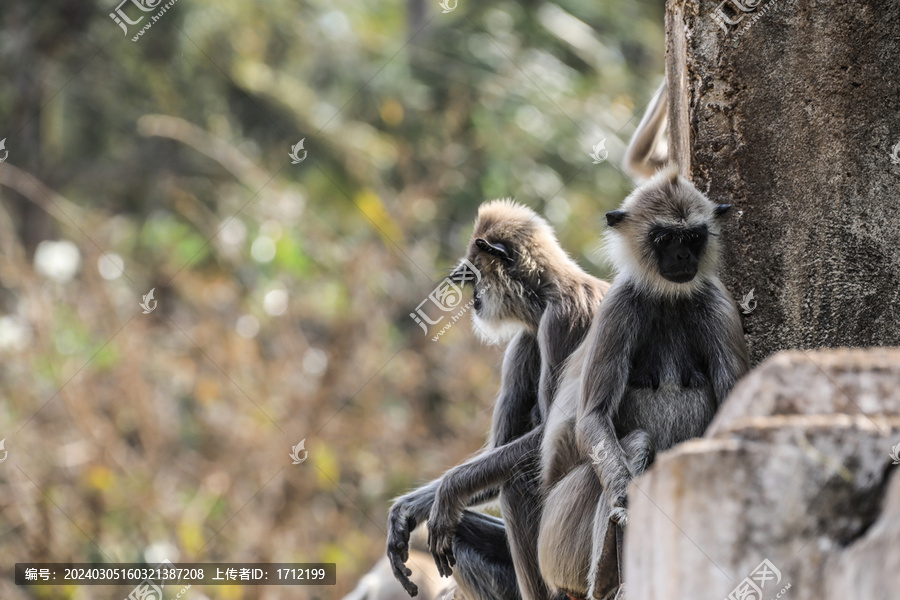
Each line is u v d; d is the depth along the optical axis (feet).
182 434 48.80
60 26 79.51
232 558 45.21
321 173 72.84
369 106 78.79
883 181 23.80
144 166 81.82
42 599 43.45
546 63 73.87
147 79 79.77
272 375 49.96
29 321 50.31
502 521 27.73
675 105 26.89
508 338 28.58
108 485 45.50
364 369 49.93
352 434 48.73
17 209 76.02
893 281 23.61
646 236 23.31
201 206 74.84
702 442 13.52
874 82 23.91
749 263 24.49
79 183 80.89
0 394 47.60
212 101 80.38
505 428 27.45
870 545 12.53
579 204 66.23
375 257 53.72
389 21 93.25
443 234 63.98
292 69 86.38
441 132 72.49
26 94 78.89
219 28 81.30
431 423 50.83
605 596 20.45
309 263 59.41
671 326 23.32
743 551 13.10
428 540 25.29
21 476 45.55
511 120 69.72
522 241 27.50
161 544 44.86
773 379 13.92
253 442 47.75
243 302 53.93
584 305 26.32
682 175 26.04
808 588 12.95
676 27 26.35
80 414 47.06
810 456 13.10
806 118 24.23
